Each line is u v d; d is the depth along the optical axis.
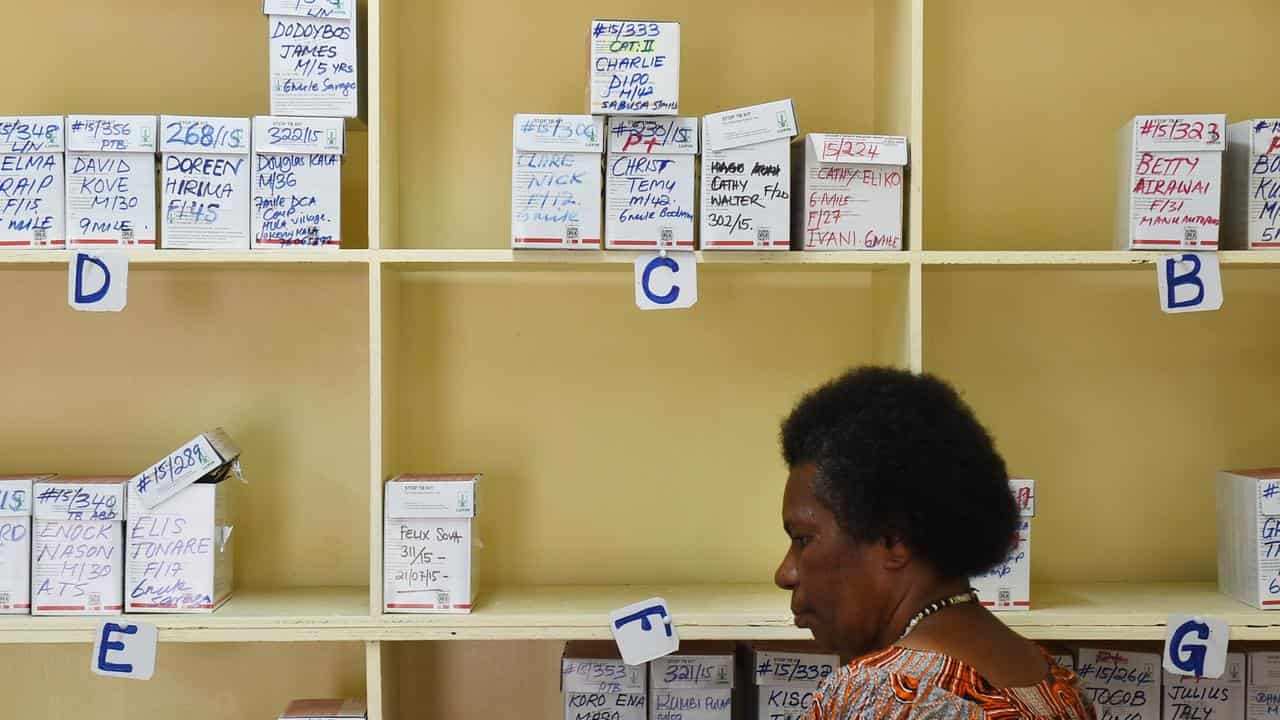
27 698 1.99
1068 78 2.03
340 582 2.00
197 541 1.75
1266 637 1.72
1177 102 2.03
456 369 2.00
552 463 2.01
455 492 1.73
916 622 0.98
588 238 1.69
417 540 1.74
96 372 1.98
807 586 1.03
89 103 1.97
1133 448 2.04
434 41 1.99
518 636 1.72
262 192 1.70
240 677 2.02
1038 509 2.04
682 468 2.03
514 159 1.68
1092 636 1.73
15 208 1.69
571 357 2.01
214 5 1.98
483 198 2.00
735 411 2.03
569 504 2.02
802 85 2.01
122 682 2.00
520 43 2.00
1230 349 2.04
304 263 1.73
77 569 1.73
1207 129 1.71
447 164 1.99
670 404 2.02
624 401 2.02
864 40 2.01
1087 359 2.04
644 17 2.00
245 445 1.99
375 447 1.72
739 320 2.02
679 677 1.77
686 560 2.03
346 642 2.03
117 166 1.70
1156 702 1.78
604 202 1.75
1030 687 0.93
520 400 2.01
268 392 1.99
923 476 0.96
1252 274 2.04
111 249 1.68
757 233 1.69
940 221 2.03
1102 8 2.03
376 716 1.74
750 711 1.84
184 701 2.01
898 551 0.98
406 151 1.99
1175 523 2.04
